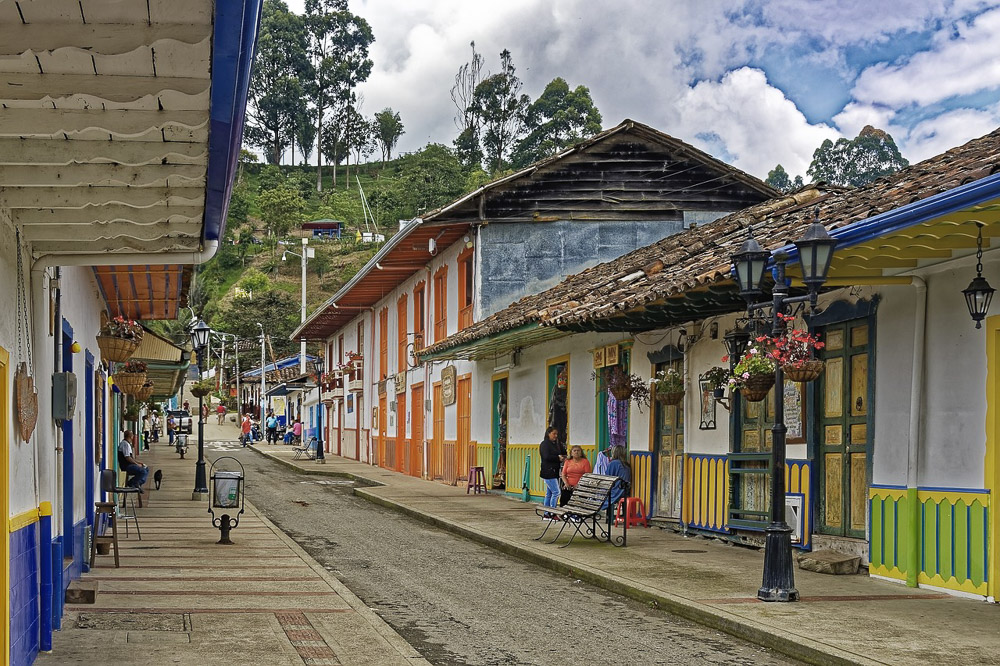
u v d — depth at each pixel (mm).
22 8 4000
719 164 24906
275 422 62719
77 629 8570
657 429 16359
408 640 8547
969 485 9805
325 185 149125
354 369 41688
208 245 8117
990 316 9586
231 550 13922
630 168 24875
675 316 14555
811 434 12281
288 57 149125
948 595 9922
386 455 36812
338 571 12555
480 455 25375
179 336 58312
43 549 7805
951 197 7539
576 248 24578
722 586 10555
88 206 6996
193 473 31797
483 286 24312
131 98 4637
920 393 10414
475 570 12680
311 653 7848
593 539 14688
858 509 11555
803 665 7652
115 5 4000
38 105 4934
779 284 9789
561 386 20281
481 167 110750
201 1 3965
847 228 8922
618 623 9281
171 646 8008
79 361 11727
